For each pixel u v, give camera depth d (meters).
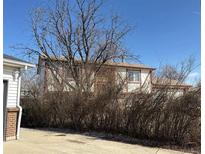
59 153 9.70
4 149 9.80
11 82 11.93
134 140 12.73
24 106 18.83
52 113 17.67
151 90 12.62
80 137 13.74
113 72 17.69
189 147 11.20
